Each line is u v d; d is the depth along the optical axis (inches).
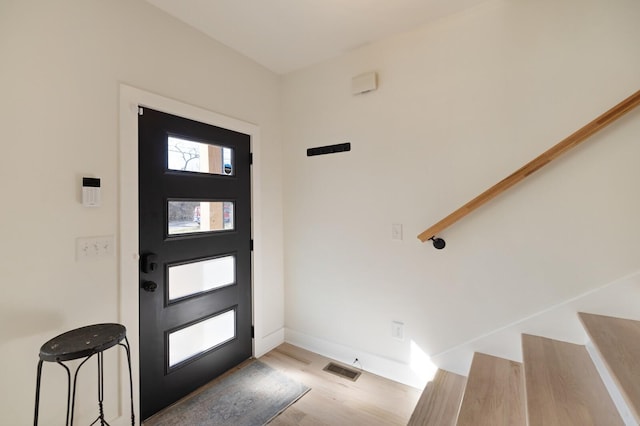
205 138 79.4
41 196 50.6
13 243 47.8
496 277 67.6
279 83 103.4
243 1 66.1
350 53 88.0
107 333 49.1
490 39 67.4
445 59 72.9
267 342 98.2
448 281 73.4
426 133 75.9
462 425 46.9
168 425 63.8
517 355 64.7
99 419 54.3
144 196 65.4
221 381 80.4
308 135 97.3
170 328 71.2
